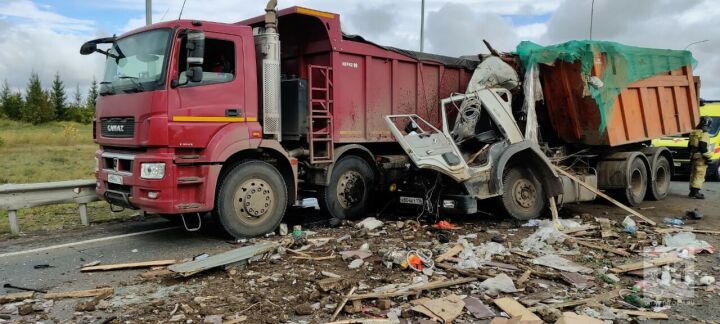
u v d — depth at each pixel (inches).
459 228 331.9
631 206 441.7
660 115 458.3
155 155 277.3
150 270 244.7
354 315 185.0
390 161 381.7
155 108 274.7
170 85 276.8
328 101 345.1
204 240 309.6
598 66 383.9
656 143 637.3
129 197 291.3
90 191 358.0
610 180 435.5
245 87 306.3
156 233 330.0
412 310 188.2
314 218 375.2
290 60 377.1
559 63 385.4
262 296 202.7
